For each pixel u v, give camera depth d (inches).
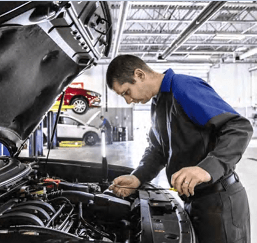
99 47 43.3
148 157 48.3
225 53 485.4
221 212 37.2
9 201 38.7
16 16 22.7
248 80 562.6
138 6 309.9
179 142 38.4
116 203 42.0
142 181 45.8
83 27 33.7
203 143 36.7
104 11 37.7
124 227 37.7
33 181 49.0
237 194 38.3
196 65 546.6
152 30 400.5
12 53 31.3
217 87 561.6
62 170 63.6
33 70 37.7
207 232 37.9
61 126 344.2
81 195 43.3
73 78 48.0
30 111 45.2
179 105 36.4
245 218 39.5
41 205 37.0
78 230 38.1
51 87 45.1
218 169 29.6
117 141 501.0
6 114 40.6
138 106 561.3
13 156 52.0
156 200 39.8
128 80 37.5
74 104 359.6
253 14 356.2
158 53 441.4
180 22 335.0
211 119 32.6
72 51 40.6
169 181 42.4
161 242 27.7
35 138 209.5
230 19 339.3
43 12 24.2
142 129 567.5
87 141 367.6
